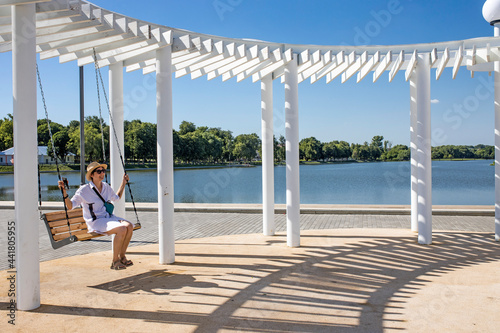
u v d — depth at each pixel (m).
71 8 4.62
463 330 3.87
